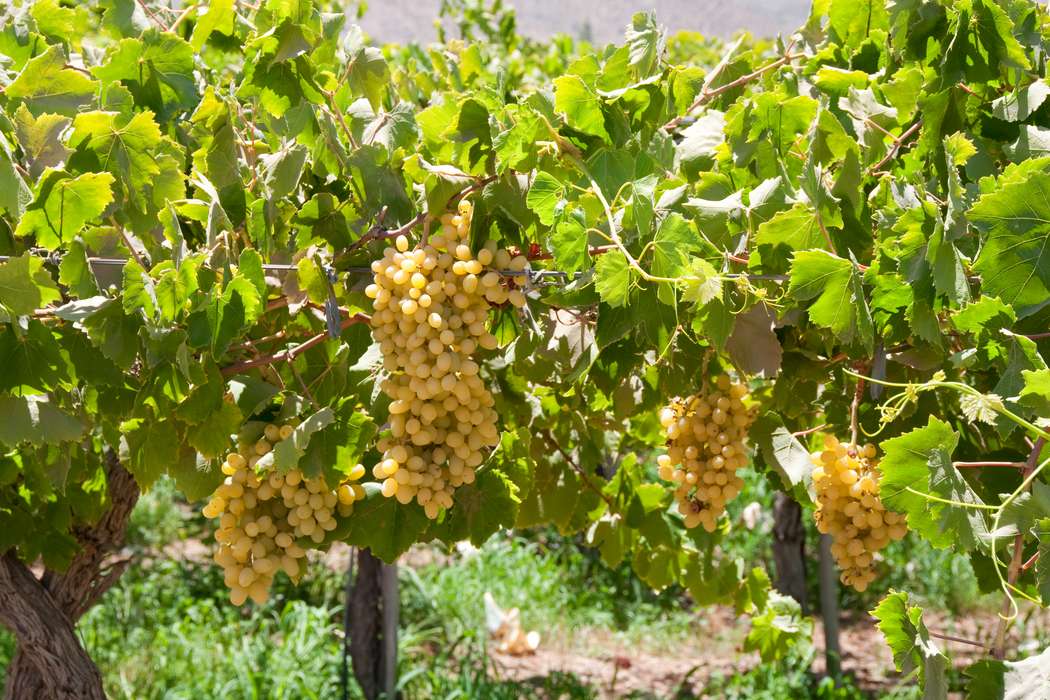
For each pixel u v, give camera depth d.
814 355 2.80
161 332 2.52
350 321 2.69
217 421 2.57
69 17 2.79
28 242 2.65
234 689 5.41
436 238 2.50
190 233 2.85
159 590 6.94
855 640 6.86
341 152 2.68
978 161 2.66
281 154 2.68
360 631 5.30
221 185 2.72
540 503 3.22
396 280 2.46
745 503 7.88
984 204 2.42
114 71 2.68
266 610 6.60
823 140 2.62
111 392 2.65
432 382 2.46
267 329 2.83
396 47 5.82
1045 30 2.76
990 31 2.64
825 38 2.87
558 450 3.23
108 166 2.55
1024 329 2.57
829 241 2.57
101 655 5.76
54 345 2.54
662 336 2.53
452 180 2.55
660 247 2.47
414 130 2.68
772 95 2.64
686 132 2.75
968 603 7.15
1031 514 2.39
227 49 2.87
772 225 2.57
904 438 2.40
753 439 2.83
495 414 2.53
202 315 2.54
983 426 2.85
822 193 2.59
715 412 2.74
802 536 6.05
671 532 3.29
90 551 3.32
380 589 5.33
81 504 3.19
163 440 2.62
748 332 2.61
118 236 2.58
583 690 5.67
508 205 2.53
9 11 2.77
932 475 2.40
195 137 2.88
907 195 2.60
